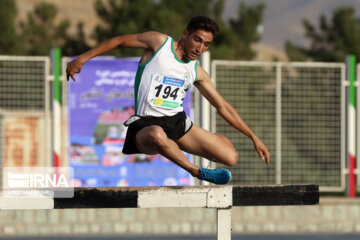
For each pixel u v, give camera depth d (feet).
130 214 119.03
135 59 116.06
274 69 119.03
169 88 59.00
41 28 374.22
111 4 258.57
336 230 121.70
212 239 110.83
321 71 120.06
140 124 59.16
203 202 60.80
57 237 112.68
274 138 119.34
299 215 121.39
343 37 318.24
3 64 115.44
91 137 115.75
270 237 113.09
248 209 120.88
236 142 118.62
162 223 119.34
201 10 304.09
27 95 116.78
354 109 121.08
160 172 117.39
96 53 58.44
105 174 116.26
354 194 122.62
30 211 117.08
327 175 121.39
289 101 119.75
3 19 304.71
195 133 61.62
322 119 120.67
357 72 121.29
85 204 58.95
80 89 115.34
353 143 121.19
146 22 236.84
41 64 116.16
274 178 119.75
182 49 58.70
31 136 116.88
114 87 115.85
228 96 117.91
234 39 294.87
